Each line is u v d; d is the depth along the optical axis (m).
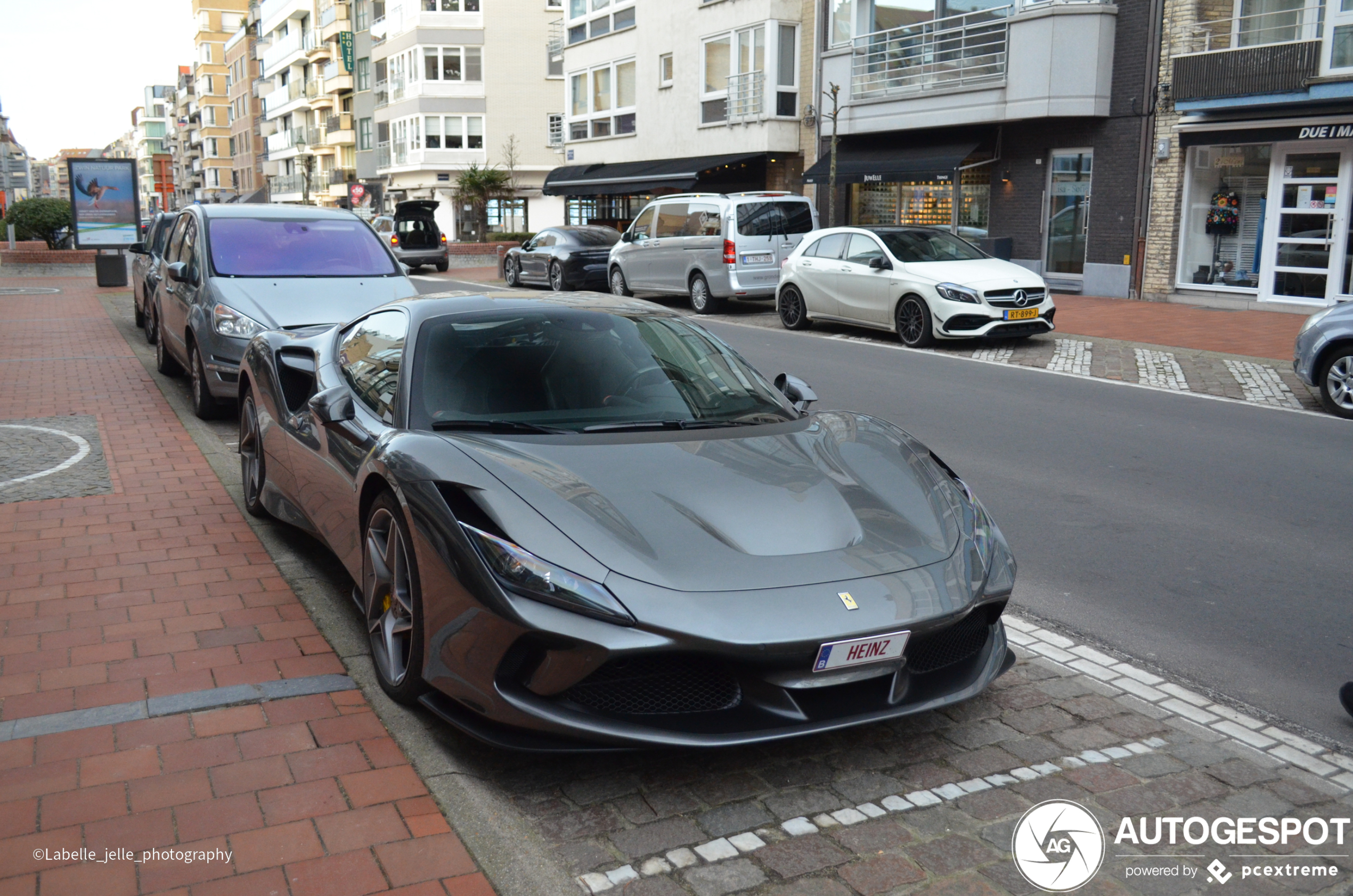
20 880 2.45
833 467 3.59
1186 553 5.44
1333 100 15.62
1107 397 10.11
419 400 3.78
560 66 50.34
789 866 2.63
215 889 2.43
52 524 5.37
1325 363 9.45
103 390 9.55
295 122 73.31
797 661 2.84
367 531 3.70
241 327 7.70
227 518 5.55
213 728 3.22
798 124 26.16
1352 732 3.51
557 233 22.95
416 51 49.00
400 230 31.84
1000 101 19.83
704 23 27.81
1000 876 2.61
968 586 3.15
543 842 2.72
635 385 4.02
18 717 3.27
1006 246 20.86
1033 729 3.45
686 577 2.90
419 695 3.30
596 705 2.92
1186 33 17.53
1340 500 6.50
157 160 62.72
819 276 15.13
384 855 2.58
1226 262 17.83
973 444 8.02
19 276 26.83
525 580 2.86
